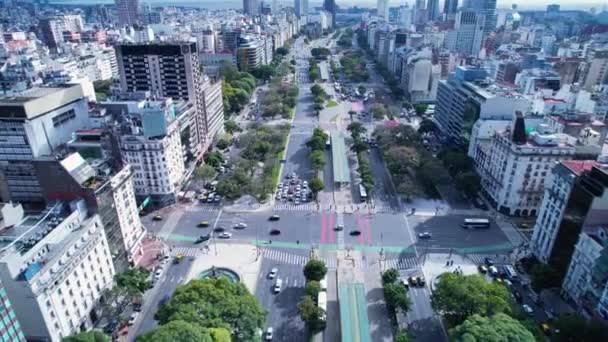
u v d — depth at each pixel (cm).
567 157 17725
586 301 12562
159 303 14038
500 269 15600
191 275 15388
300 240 17500
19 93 17812
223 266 15862
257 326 11375
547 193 15112
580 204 13125
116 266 14675
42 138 16738
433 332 12669
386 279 13988
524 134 18200
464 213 19550
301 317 12494
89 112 19462
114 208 14375
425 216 19325
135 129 18650
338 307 13688
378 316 13275
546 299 13975
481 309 11481
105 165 15250
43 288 10675
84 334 10862
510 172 18525
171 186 19888
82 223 12862
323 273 14288
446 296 12212
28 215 13538
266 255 16525
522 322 11319
